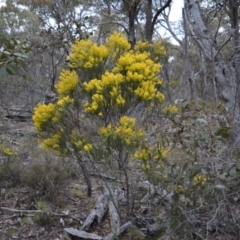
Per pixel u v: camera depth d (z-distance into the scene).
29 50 3.32
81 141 3.70
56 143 3.88
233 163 3.13
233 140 3.59
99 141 3.75
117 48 4.00
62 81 3.81
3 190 4.98
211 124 3.51
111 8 15.67
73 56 3.94
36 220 4.24
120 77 3.55
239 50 5.13
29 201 4.77
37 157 5.57
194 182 3.29
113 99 3.51
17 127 9.41
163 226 3.22
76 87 3.81
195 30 5.28
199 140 3.31
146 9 13.48
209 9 7.08
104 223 4.24
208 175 3.20
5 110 11.92
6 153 5.33
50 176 4.86
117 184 4.32
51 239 3.96
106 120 3.62
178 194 3.22
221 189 2.97
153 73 3.80
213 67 5.01
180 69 22.88
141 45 5.06
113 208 4.26
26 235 4.03
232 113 4.00
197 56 20.86
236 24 6.21
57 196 4.83
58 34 9.70
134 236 3.77
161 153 3.51
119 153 3.55
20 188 5.10
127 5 12.72
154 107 3.96
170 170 3.55
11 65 3.17
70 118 3.83
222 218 3.25
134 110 3.94
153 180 3.46
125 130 3.39
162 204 4.02
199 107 3.95
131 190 4.14
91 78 3.88
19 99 13.58
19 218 4.32
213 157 3.24
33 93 12.84
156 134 4.11
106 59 3.94
